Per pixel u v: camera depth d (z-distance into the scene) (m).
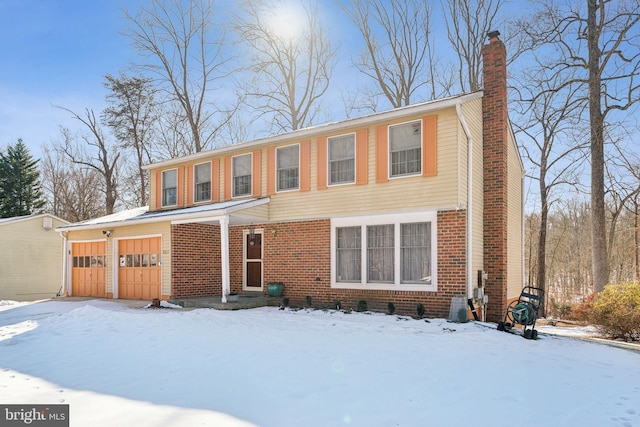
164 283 13.65
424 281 10.75
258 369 5.77
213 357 6.45
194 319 10.12
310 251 12.70
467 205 10.30
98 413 4.23
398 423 3.98
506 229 11.59
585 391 5.00
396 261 11.09
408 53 24.62
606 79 16.73
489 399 4.66
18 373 5.80
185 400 4.61
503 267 11.16
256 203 12.80
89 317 10.36
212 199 14.83
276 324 9.41
